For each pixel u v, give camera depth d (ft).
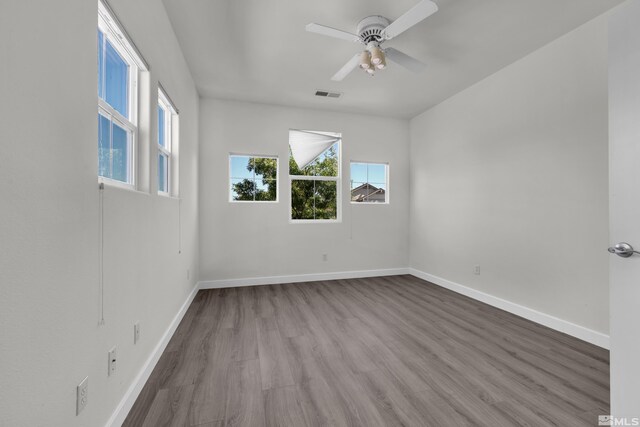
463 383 5.93
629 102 4.13
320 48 9.20
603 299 7.54
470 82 11.54
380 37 7.57
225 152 13.44
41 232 2.90
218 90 12.42
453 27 8.07
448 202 13.20
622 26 4.20
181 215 9.29
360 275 15.37
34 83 2.79
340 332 8.46
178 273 8.93
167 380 6.02
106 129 4.81
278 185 14.15
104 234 4.20
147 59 5.98
